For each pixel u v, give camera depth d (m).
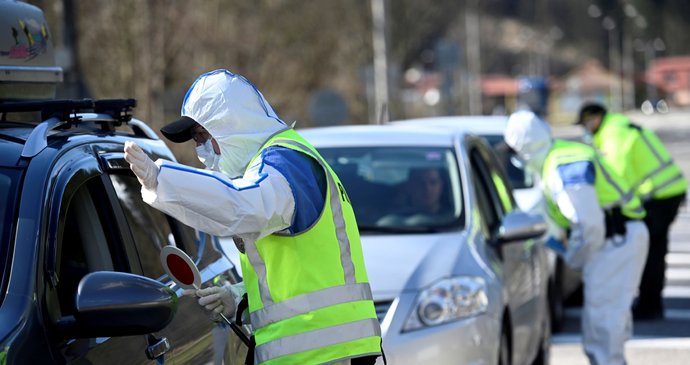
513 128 16.41
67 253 7.64
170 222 9.66
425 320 12.91
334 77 73.88
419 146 16.33
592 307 16.55
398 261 13.59
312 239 8.02
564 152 16.19
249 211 7.45
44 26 10.21
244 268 8.25
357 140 16.56
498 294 13.91
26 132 8.15
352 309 8.12
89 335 6.96
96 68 46.06
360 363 8.16
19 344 6.60
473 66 137.12
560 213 16.67
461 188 15.52
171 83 51.72
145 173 7.20
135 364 7.50
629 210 16.48
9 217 7.30
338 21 73.69
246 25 59.72
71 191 7.75
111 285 6.94
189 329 8.45
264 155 7.86
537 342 17.17
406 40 99.19
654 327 22.00
